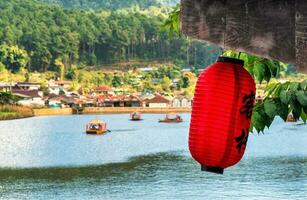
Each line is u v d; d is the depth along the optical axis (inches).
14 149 2069.4
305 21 88.0
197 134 112.7
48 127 3147.1
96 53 5123.0
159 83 4874.5
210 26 104.5
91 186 1269.7
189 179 1331.2
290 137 2309.3
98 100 4645.7
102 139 2428.6
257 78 160.6
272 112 143.9
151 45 5177.2
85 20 5098.4
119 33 5088.6
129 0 7199.8
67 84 4712.1
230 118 111.4
